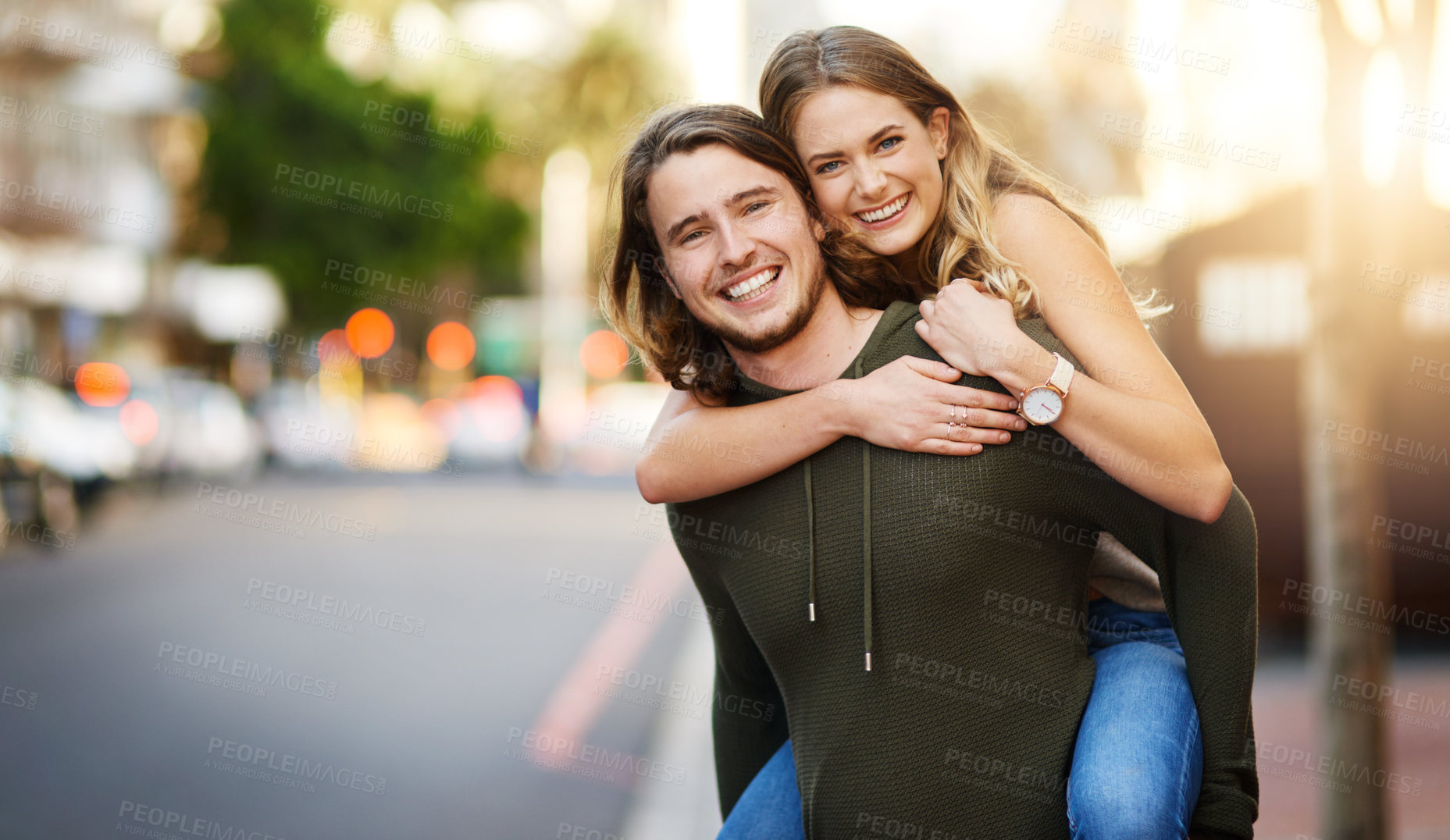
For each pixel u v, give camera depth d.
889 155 2.50
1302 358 9.77
